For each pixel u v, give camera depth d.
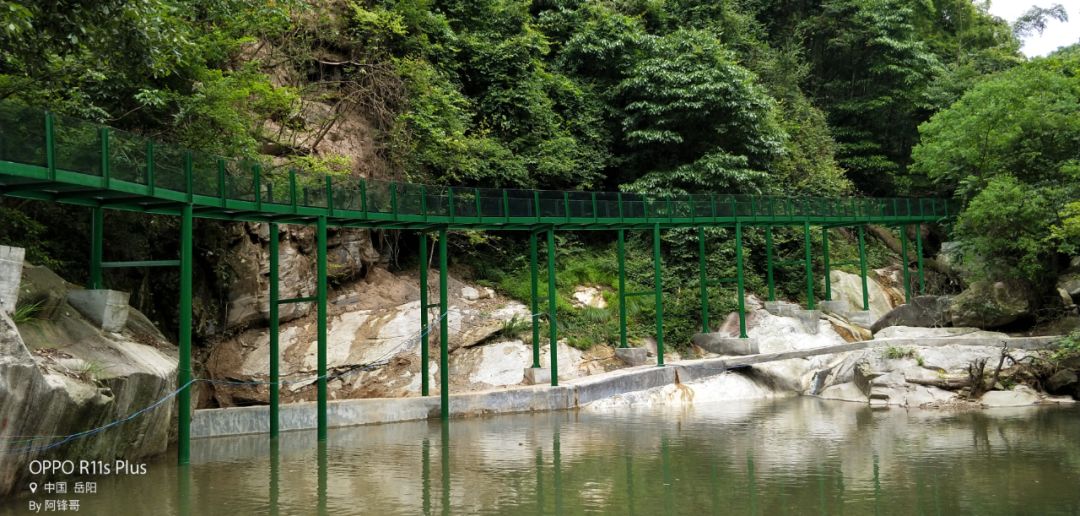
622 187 37.78
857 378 28.34
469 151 32.91
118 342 15.97
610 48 39.47
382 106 30.78
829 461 16.42
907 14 47.84
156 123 21.80
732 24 47.06
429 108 31.20
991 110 34.69
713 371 29.70
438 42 34.47
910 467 15.69
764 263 40.53
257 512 12.35
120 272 23.00
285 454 17.75
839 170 45.03
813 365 31.02
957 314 33.53
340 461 16.84
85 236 21.89
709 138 39.59
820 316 35.50
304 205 20.20
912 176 48.34
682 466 16.06
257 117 26.14
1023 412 23.61
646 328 33.47
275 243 20.59
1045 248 31.14
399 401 23.48
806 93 50.62
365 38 32.06
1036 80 34.91
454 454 17.64
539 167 35.12
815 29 50.88
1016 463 15.92
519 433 20.81
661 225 31.14
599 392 26.58
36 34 15.12
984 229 33.12
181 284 16.69
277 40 29.30
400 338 27.33
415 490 13.98
